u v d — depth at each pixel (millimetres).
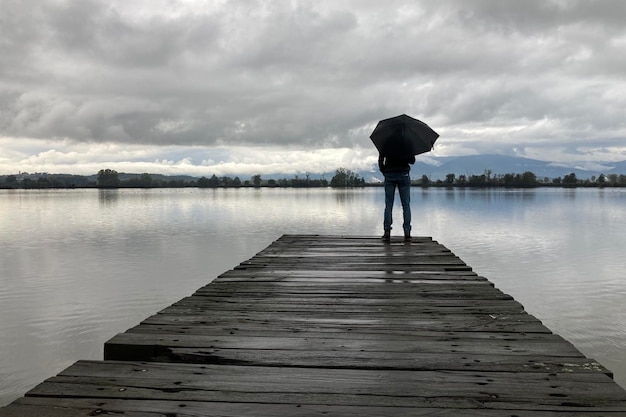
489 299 4551
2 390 6738
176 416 2176
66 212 52844
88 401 2305
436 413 2213
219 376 2629
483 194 113250
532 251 20438
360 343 3230
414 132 7988
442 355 2980
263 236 27031
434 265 6441
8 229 32438
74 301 11719
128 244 23734
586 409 2234
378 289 4996
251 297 4652
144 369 2709
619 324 9484
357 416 2193
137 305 11375
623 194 112250
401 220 37844
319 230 29844
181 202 80562
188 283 13883
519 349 3080
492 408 2258
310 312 4082
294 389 2475
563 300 11594
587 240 24469
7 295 12383
